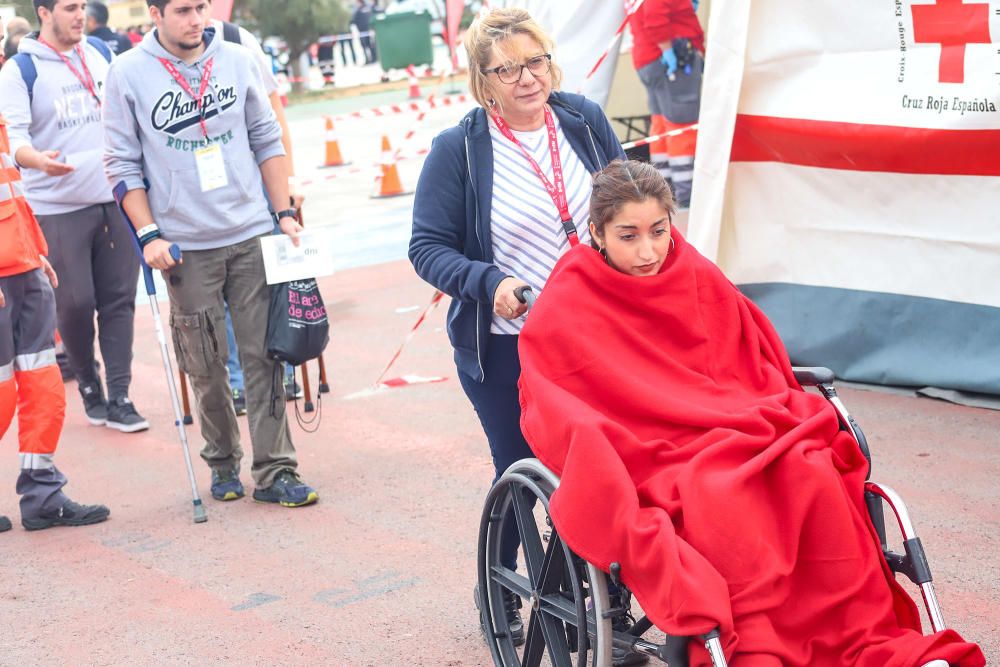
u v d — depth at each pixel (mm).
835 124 6656
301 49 32312
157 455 6883
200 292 5617
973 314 6355
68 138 7055
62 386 5777
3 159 5441
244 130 5656
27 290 5574
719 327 3467
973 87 6109
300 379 8062
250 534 5473
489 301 3748
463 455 6305
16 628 4680
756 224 7191
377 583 4797
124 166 5492
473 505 5570
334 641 4324
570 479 3125
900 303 6637
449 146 3967
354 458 6426
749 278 7277
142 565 5219
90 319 7406
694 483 3049
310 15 31797
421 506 5621
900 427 6133
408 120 23656
